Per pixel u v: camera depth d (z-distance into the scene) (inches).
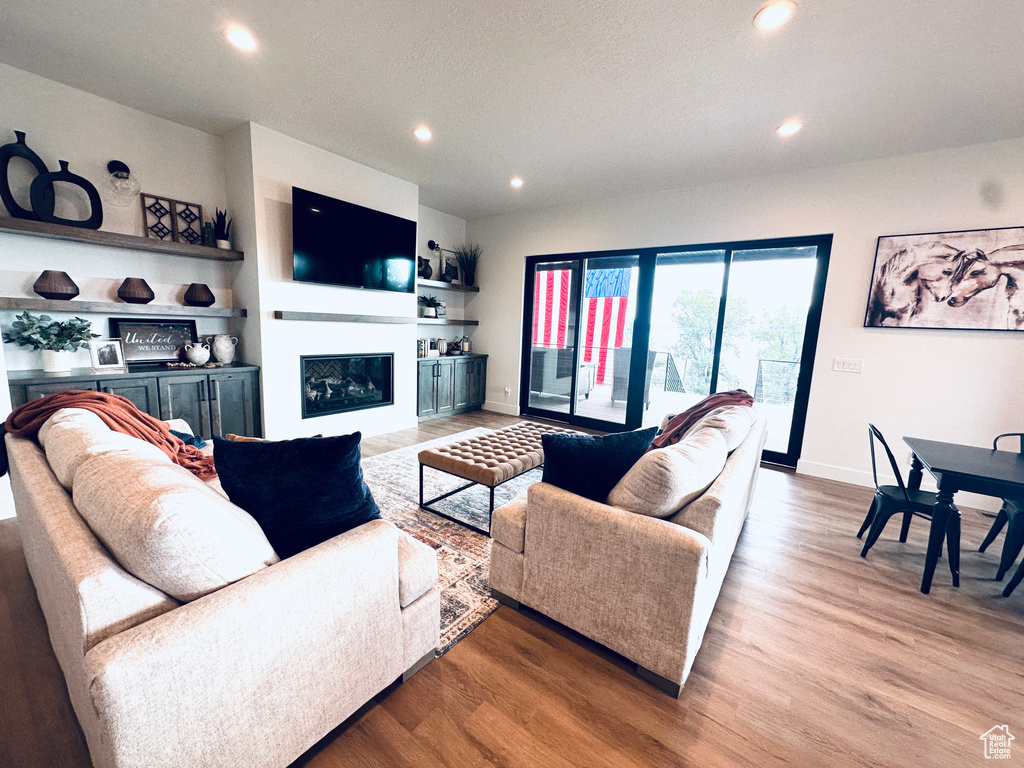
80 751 47.1
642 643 58.3
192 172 136.2
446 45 88.1
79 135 114.7
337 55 92.9
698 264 174.1
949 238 124.9
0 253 106.4
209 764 37.1
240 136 133.4
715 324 171.9
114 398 80.2
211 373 131.6
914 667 63.9
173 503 36.8
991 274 120.6
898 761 49.3
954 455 88.2
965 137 117.3
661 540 55.3
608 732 52.0
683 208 171.0
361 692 50.3
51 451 56.6
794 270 155.7
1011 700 58.5
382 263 170.1
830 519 116.1
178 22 83.8
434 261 219.9
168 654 33.2
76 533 39.0
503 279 228.4
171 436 87.0
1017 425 121.9
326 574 44.3
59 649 49.6
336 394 170.4
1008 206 118.1
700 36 82.4
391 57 92.9
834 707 56.6
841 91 98.8
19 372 110.1
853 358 142.6
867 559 95.4
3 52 96.3
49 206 107.7
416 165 158.9
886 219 134.3
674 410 188.4
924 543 103.7
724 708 55.9
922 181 128.3
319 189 147.8
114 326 125.0
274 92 110.0
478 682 58.7
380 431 184.9
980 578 88.4
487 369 241.4
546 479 69.7
